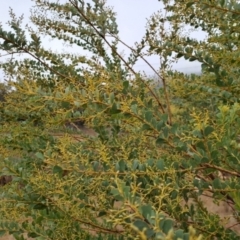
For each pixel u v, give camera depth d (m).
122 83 1.38
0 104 2.19
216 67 1.74
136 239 0.70
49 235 1.40
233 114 1.04
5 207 1.45
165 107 2.16
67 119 1.38
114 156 1.52
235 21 1.71
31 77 2.28
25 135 1.98
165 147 1.65
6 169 1.48
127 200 0.74
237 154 1.04
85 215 1.36
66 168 1.23
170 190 1.09
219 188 1.12
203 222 1.33
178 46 1.91
